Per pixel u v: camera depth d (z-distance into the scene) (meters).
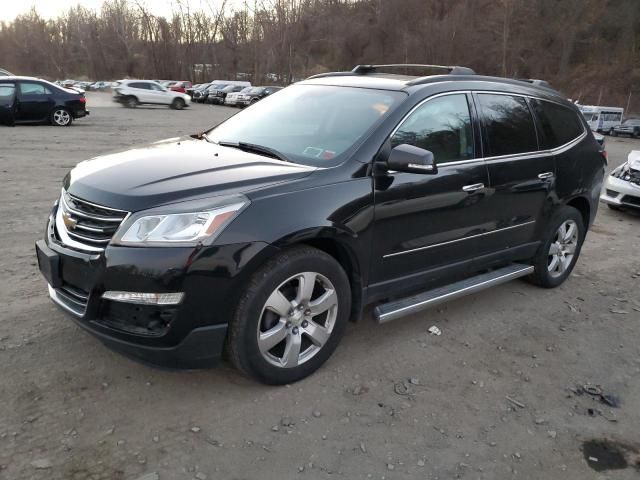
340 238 3.26
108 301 2.87
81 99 18.20
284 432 2.91
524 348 4.04
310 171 3.27
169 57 71.88
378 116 3.65
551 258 5.18
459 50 69.50
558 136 4.95
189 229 2.78
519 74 68.94
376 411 3.15
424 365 3.68
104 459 2.63
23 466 2.54
